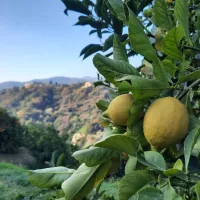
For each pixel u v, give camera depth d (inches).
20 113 3976.4
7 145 1178.0
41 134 1243.2
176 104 48.3
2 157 1145.4
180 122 47.2
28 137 1257.4
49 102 4148.6
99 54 53.5
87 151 55.9
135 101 50.9
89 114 3009.4
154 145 48.6
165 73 51.8
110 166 58.2
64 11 95.0
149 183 46.3
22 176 655.1
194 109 60.6
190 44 58.0
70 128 2915.8
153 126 47.6
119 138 47.4
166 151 54.4
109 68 53.2
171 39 52.3
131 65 54.9
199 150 53.9
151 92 50.2
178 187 45.4
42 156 1177.4
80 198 57.3
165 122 46.9
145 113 50.4
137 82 48.8
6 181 610.5
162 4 59.4
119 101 54.7
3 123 1192.2
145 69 69.6
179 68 54.6
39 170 62.4
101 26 90.9
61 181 61.2
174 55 54.1
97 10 90.4
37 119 3796.8
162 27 59.9
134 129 53.8
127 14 62.3
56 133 1227.2
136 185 45.7
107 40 82.4
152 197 42.4
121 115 54.2
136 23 50.7
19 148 1220.5
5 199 487.8
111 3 63.9
